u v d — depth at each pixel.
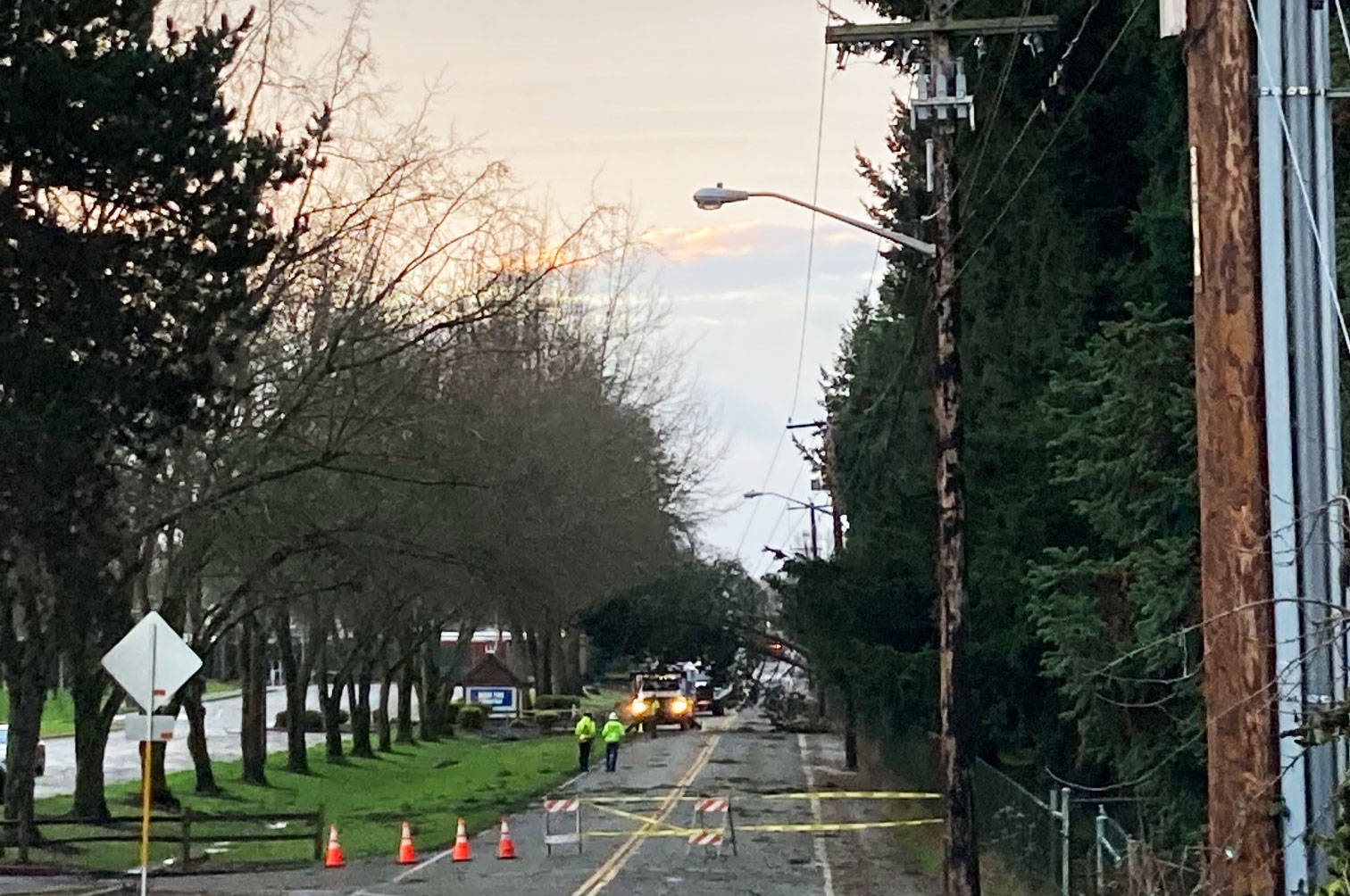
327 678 69.88
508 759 62.59
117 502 30.19
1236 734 9.28
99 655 33.72
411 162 34.12
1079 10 23.06
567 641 112.56
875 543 32.59
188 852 28.47
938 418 20.78
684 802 42.06
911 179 30.09
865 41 21.38
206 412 25.11
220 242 23.72
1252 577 9.29
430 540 36.72
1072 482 21.16
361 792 50.12
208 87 23.59
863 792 43.59
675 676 86.19
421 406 34.00
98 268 22.55
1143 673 17.08
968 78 24.42
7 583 29.14
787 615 33.81
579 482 40.66
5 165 22.38
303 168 25.91
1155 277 18.98
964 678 20.50
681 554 77.88
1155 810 19.03
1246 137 9.48
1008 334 26.05
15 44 21.61
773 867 28.25
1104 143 23.67
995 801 26.09
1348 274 13.66
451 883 26.12
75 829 34.81
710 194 21.53
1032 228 24.48
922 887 25.31
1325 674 9.23
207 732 87.88
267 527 35.75
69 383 22.56
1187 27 9.73
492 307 33.78
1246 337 9.41
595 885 25.55
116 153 22.12
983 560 26.27
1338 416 9.77
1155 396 16.73
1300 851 9.22
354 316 32.19
